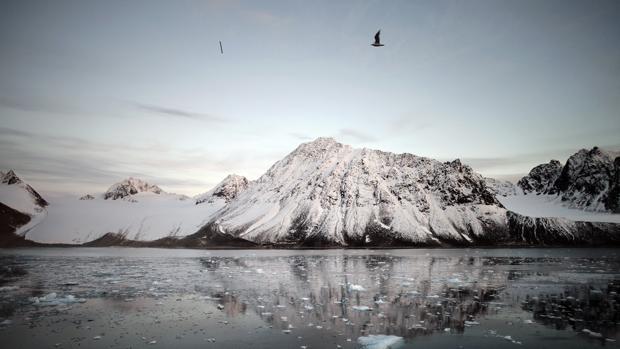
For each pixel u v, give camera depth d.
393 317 39.06
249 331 34.62
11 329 35.41
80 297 49.44
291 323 37.06
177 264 95.25
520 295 49.47
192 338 32.75
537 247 185.62
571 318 38.50
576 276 66.69
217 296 49.62
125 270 80.81
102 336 33.38
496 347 30.50
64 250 183.75
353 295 50.06
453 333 33.97
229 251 164.50
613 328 35.22
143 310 42.28
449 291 52.47
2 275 72.62
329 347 30.48
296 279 64.50
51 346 31.03
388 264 91.50
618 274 69.31
